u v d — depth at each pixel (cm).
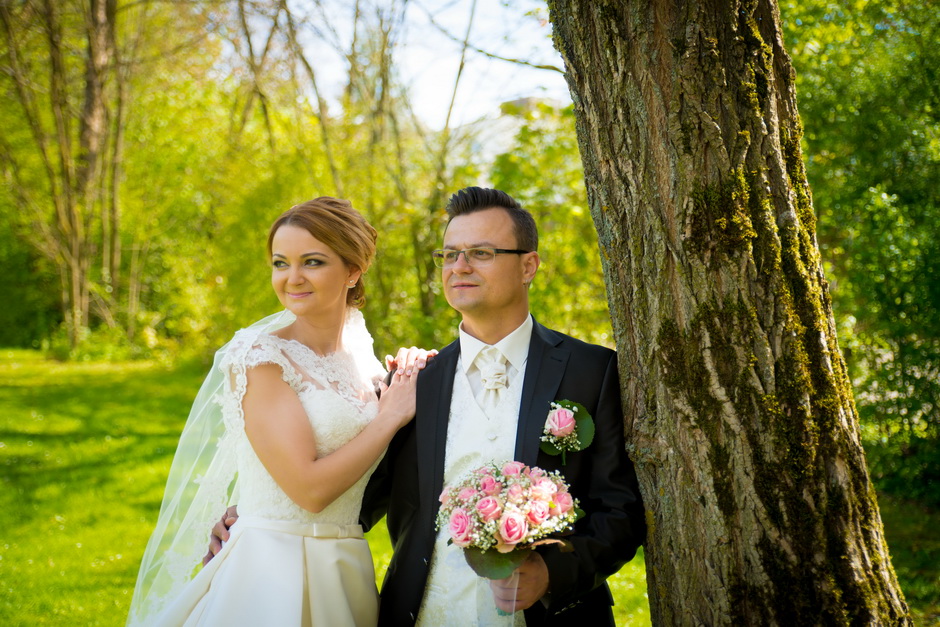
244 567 210
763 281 184
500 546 177
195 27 1454
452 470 214
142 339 1631
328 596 214
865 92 487
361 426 225
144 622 231
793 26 486
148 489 614
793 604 179
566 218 625
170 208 1691
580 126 206
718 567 185
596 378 214
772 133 187
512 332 221
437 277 780
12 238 1720
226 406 220
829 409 184
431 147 797
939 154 458
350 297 260
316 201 236
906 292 472
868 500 186
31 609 382
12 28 1384
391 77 826
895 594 184
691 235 185
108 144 1639
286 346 226
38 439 785
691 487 189
